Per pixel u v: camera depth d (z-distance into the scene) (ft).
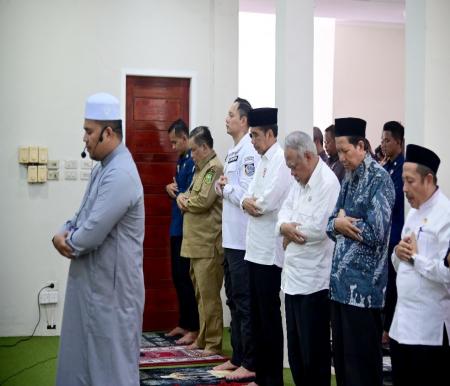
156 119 22.65
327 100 30.99
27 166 21.48
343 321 12.26
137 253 12.04
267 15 30.40
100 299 11.72
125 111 22.36
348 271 12.16
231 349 19.83
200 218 18.60
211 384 16.01
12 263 21.42
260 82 30.58
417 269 11.00
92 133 11.98
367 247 12.08
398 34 31.35
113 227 11.77
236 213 16.60
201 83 22.77
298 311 13.58
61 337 12.04
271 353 14.89
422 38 14.35
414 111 14.61
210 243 18.54
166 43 22.53
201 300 18.81
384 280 12.21
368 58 31.12
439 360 11.12
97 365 11.70
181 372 17.10
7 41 21.38
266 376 14.96
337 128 12.40
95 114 11.94
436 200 11.18
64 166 21.72
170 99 22.76
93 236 11.49
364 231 11.94
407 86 14.87
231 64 22.79
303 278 13.41
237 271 16.52
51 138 21.66
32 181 21.40
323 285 13.39
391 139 17.67
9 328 21.40
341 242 12.37
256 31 30.48
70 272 12.03
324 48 30.94
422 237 11.12
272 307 14.87
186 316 21.03
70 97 21.81
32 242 21.53
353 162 12.30
